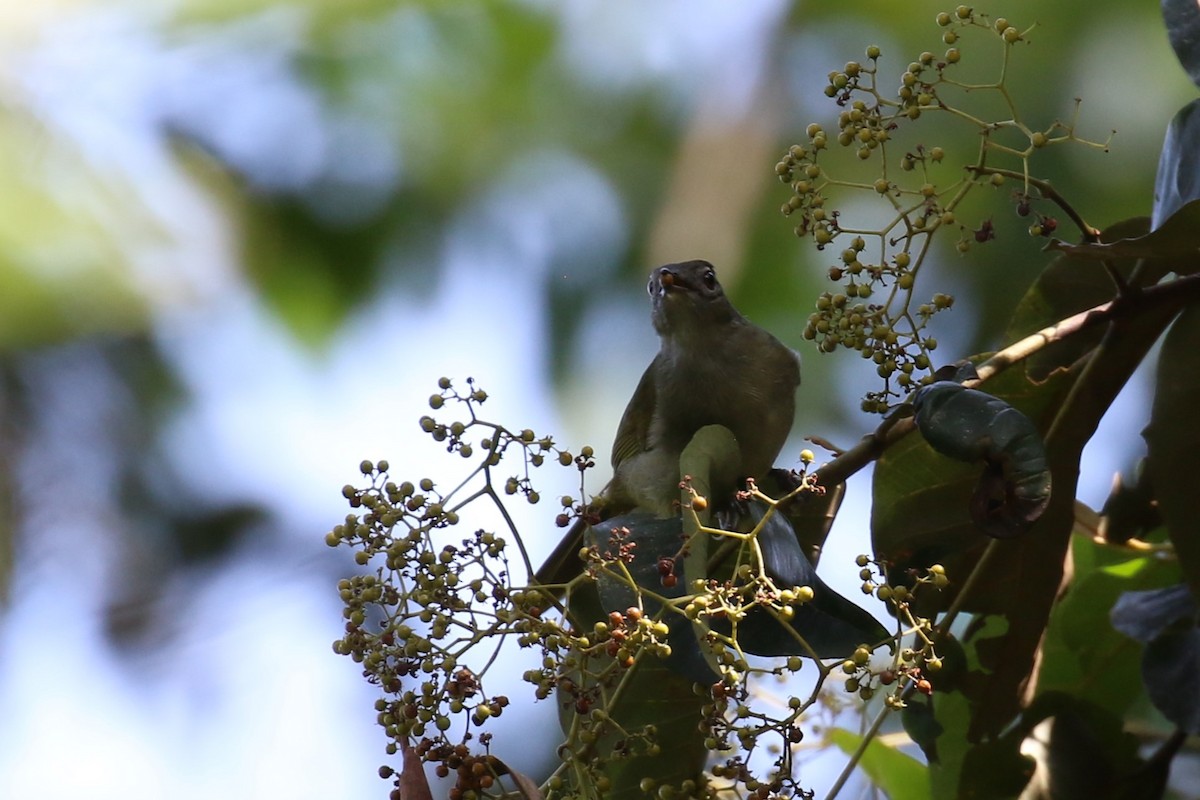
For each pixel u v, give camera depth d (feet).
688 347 24.77
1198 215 15.56
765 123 41.19
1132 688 20.92
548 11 45.37
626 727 18.19
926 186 16.03
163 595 44.32
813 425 39.52
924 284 39.42
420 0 44.86
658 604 16.48
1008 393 19.04
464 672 14.56
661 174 43.55
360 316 44.06
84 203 39.78
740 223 40.29
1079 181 37.45
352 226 43.65
